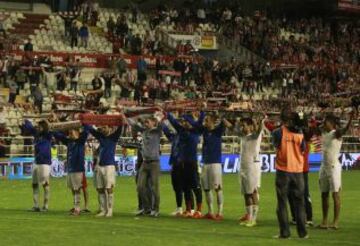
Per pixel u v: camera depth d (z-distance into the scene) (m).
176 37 57.50
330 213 22.34
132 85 47.88
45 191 22.28
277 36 61.12
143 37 55.38
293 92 54.66
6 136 39.03
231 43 59.53
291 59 59.41
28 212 21.88
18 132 40.84
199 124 20.38
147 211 21.25
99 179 20.69
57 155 37.75
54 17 53.62
